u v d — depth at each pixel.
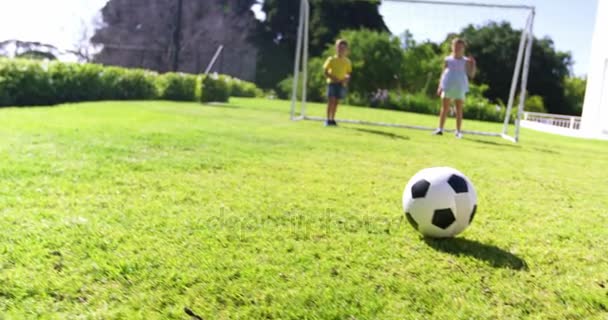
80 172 3.36
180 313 1.51
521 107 8.25
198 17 25.94
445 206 2.24
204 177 3.51
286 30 25.72
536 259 2.13
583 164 5.73
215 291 1.66
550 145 8.12
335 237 2.29
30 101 8.92
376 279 1.82
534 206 3.23
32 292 1.58
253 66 24.62
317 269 1.88
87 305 1.53
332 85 8.50
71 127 5.64
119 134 5.36
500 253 2.18
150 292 1.63
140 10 25.88
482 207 3.12
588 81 15.13
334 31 23.20
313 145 5.70
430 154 5.61
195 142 5.22
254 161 4.33
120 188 3.01
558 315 1.62
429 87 16.59
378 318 1.54
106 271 1.76
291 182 3.53
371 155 5.21
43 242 1.99
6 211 2.38
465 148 6.50
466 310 1.61
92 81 10.70
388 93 16.95
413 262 2.01
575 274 1.98
